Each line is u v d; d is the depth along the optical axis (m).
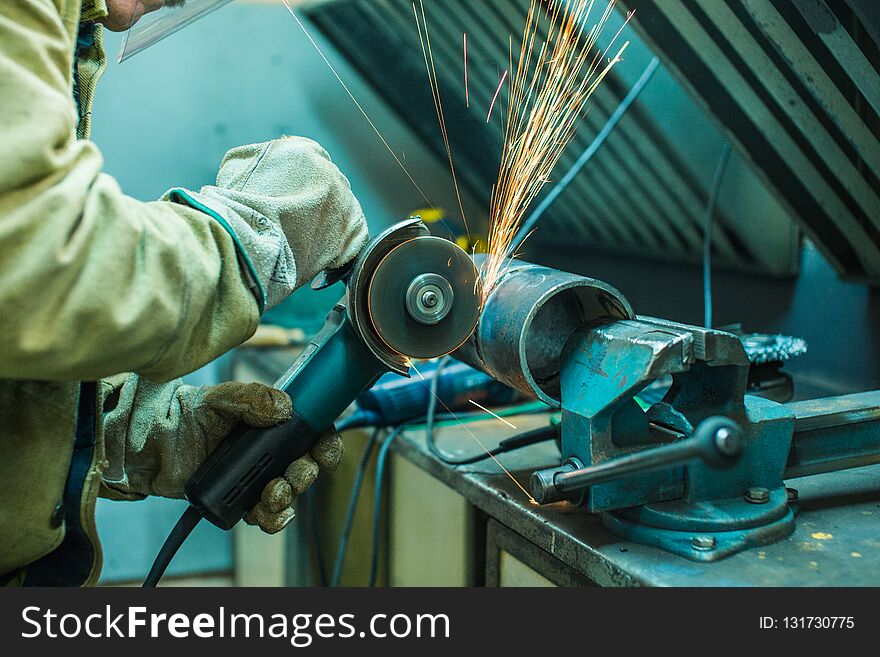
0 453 0.92
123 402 1.18
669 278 2.20
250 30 2.57
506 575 1.32
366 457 1.70
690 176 1.90
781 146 1.53
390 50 2.45
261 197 1.00
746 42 1.36
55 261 0.77
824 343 1.80
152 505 2.73
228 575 2.83
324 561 2.20
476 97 2.32
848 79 1.31
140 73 2.51
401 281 1.03
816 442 1.14
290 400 1.09
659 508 1.04
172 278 0.85
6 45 0.80
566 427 1.09
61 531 0.98
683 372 1.10
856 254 1.67
